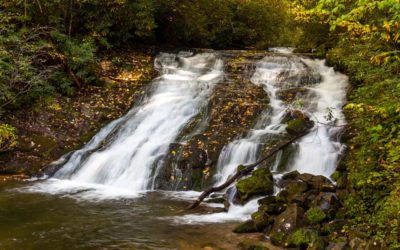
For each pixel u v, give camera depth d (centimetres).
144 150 874
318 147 778
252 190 634
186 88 1195
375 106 462
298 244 445
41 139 960
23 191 730
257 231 513
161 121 1030
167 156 833
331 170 723
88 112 1088
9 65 925
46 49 1123
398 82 471
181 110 1065
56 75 1116
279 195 587
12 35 993
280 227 490
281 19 2156
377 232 413
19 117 993
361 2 479
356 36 622
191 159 808
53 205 641
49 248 454
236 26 2056
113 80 1262
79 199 684
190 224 550
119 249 452
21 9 1104
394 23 488
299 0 1190
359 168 523
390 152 432
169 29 1756
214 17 1914
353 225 460
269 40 2191
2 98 929
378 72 539
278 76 1257
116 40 1502
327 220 497
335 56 1226
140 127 1017
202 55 1535
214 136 895
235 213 606
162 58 1517
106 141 982
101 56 1383
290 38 2306
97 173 839
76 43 1191
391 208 400
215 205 654
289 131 854
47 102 1055
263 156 783
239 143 833
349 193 539
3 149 902
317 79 1206
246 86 1191
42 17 1152
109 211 612
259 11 2073
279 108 1012
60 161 895
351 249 392
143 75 1328
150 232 514
